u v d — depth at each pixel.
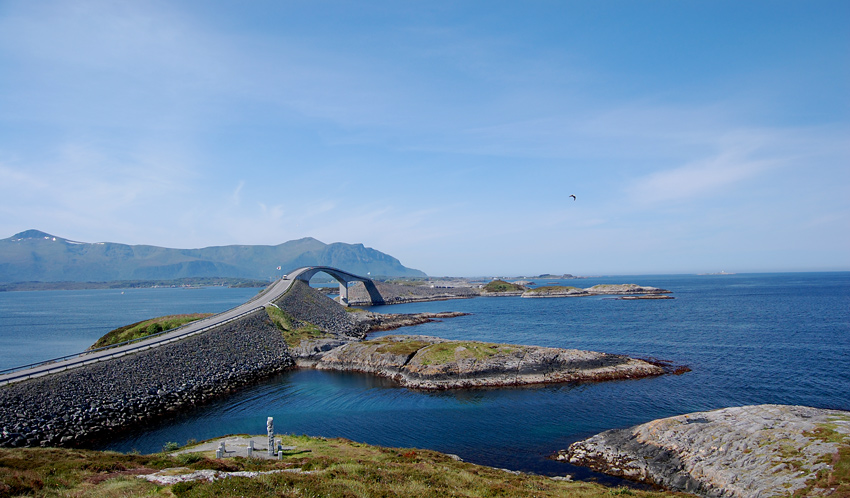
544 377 65.81
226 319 97.69
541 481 31.75
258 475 23.86
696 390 59.72
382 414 53.50
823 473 27.88
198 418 52.62
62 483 22.23
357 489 22.28
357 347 82.69
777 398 55.78
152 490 20.80
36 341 128.38
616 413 51.78
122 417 50.06
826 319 130.88
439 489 24.28
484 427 48.59
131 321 185.88
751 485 30.05
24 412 43.97
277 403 58.50
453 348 74.38
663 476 34.91
